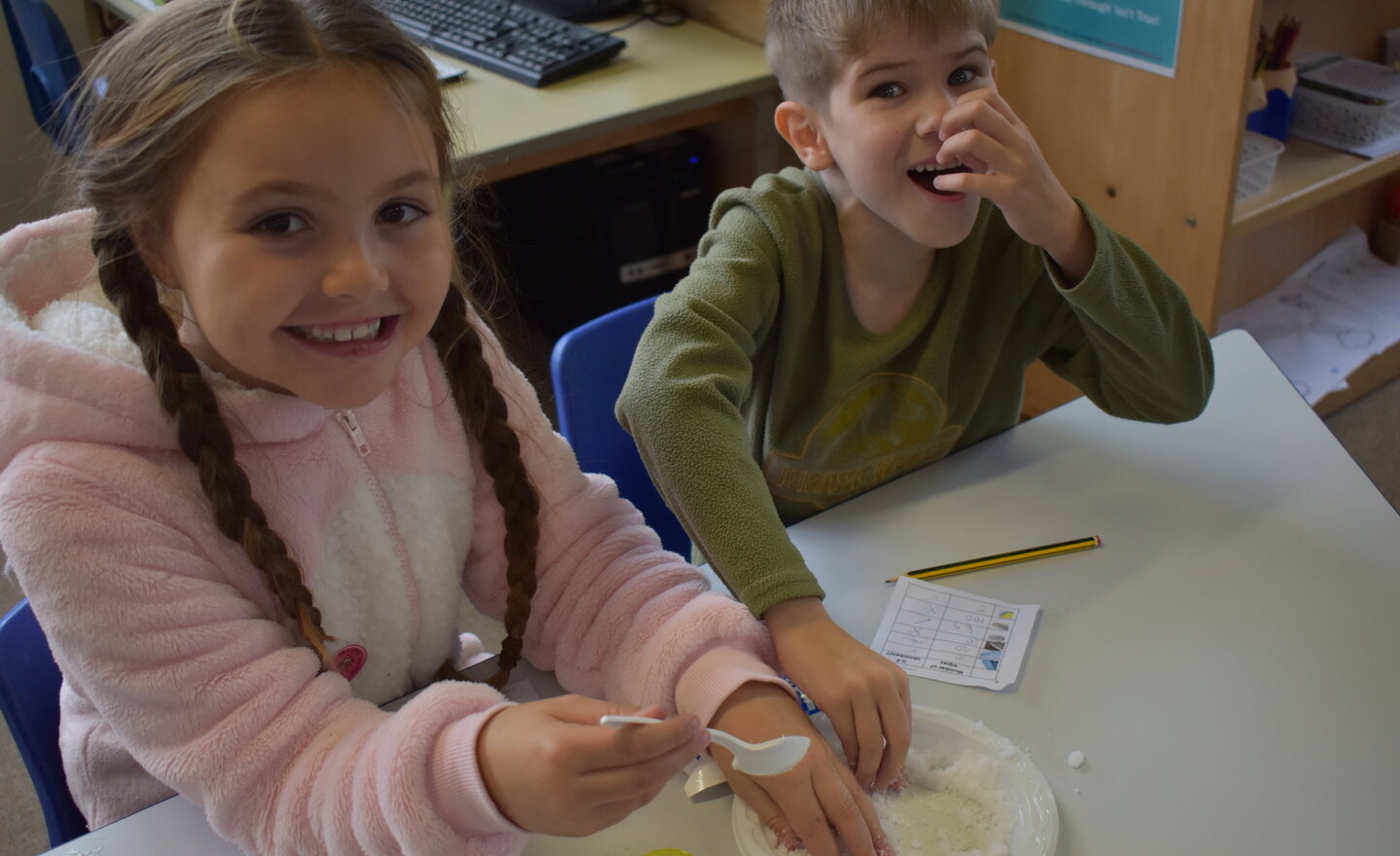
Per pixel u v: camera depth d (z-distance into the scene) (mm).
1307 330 2332
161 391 769
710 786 810
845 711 820
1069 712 855
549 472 970
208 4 716
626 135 1926
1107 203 2008
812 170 1217
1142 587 971
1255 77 1993
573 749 665
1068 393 2316
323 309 708
